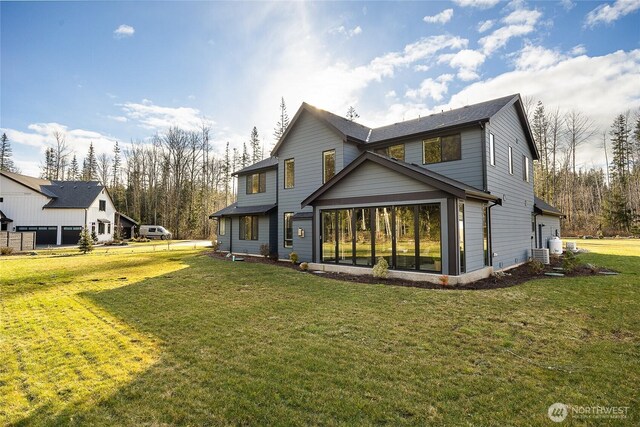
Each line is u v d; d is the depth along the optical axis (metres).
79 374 3.98
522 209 14.84
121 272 12.34
